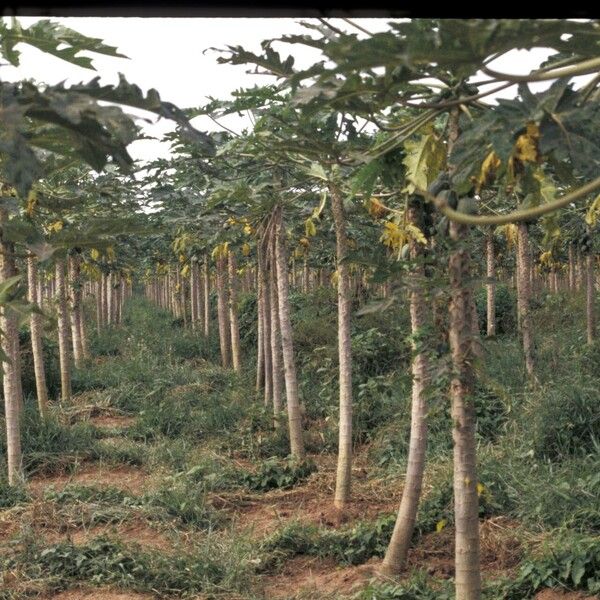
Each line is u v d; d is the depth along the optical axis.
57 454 10.07
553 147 2.06
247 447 10.47
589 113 2.05
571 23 1.70
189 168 9.02
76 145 1.43
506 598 5.69
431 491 7.70
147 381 14.61
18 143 1.27
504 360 11.84
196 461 9.66
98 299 23.83
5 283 2.02
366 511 7.80
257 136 6.14
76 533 7.52
